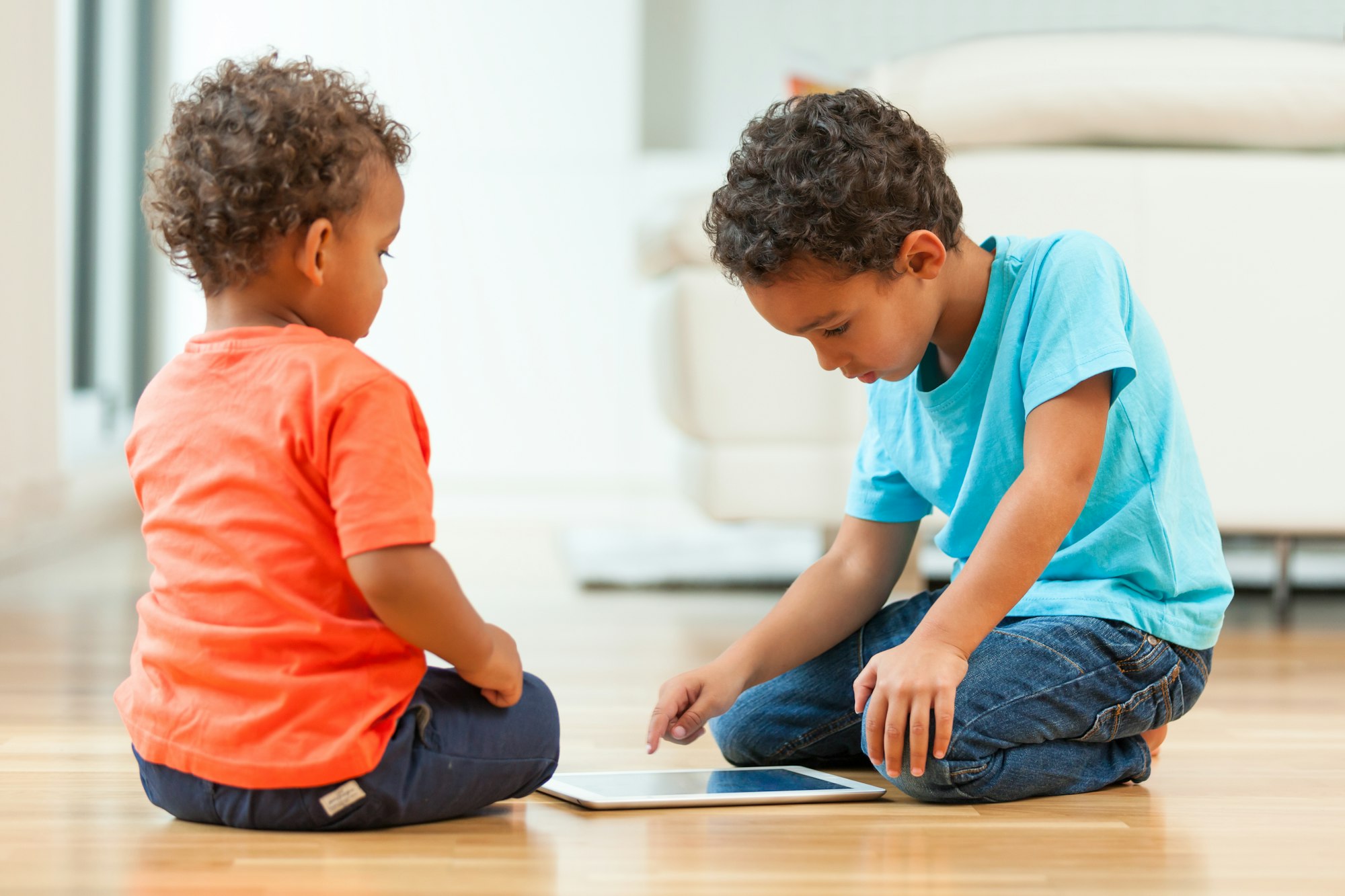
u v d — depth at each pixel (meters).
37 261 2.92
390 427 1.02
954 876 0.98
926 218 1.18
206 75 1.10
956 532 1.33
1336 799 1.23
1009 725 1.19
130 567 3.18
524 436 4.76
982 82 2.22
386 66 4.65
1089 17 4.97
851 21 5.10
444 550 3.44
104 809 1.15
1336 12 4.74
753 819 1.14
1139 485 1.27
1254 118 2.23
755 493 2.47
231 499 1.04
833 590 1.39
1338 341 2.24
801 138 1.14
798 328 1.16
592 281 4.73
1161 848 1.07
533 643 2.15
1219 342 2.24
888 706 1.12
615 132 4.71
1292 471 2.26
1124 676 1.24
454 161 4.69
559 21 4.68
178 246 1.07
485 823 1.11
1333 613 2.53
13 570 3.07
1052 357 1.20
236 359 1.07
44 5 2.91
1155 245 2.23
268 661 1.03
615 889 0.94
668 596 2.71
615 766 1.36
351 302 1.09
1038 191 2.21
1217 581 1.30
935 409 1.30
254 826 1.07
